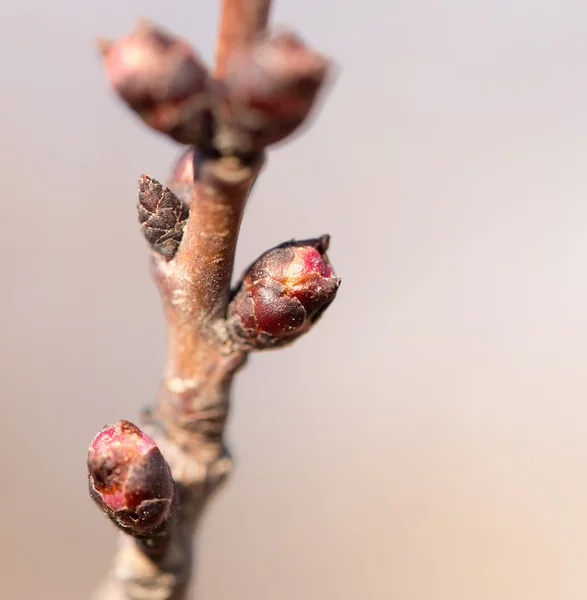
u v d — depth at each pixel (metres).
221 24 0.08
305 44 0.08
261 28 0.08
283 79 0.08
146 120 0.08
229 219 0.09
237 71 0.08
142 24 0.08
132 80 0.08
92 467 0.09
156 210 0.09
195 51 0.08
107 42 0.08
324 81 0.08
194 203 0.09
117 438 0.09
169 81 0.08
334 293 0.09
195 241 0.09
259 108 0.08
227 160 0.08
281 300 0.09
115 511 0.09
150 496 0.09
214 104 0.08
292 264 0.09
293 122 0.08
